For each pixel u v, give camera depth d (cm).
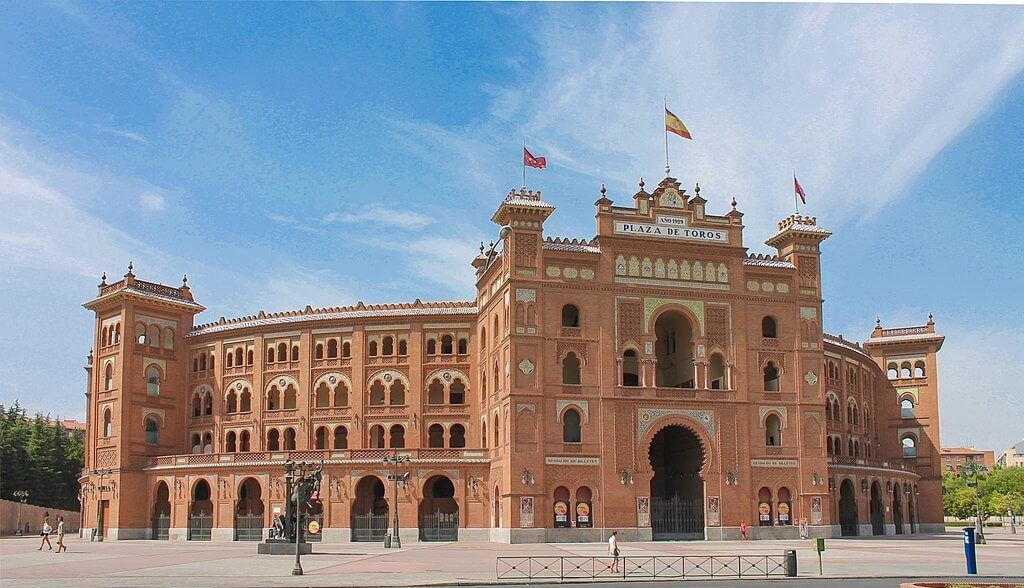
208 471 9050
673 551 6225
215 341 10069
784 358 8438
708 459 8056
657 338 9144
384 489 8525
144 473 9562
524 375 7794
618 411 7925
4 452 13088
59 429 14375
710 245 8375
